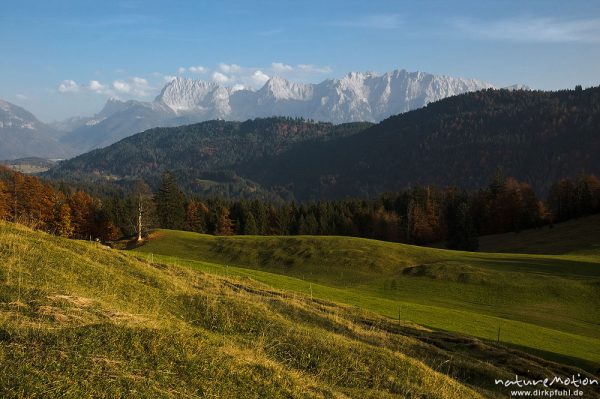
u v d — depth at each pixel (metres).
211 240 88.19
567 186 128.12
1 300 12.95
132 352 10.95
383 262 68.88
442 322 36.44
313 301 33.72
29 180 97.19
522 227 119.38
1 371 8.72
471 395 19.00
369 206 143.00
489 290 54.44
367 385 16.88
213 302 21.38
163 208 122.81
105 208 113.94
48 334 10.61
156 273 25.42
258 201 142.62
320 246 78.06
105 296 17.84
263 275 46.84
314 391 13.49
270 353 17.34
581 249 87.19
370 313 33.78
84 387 9.00
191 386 10.65
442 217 127.12
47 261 19.30
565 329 41.91
